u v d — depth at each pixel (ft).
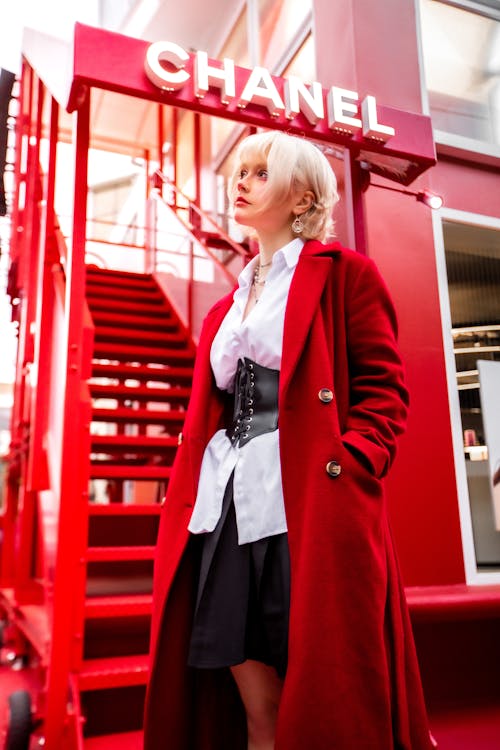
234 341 4.31
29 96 18.15
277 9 16.12
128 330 17.81
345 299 4.32
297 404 3.89
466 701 8.75
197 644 3.84
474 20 12.75
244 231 5.04
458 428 10.02
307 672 3.28
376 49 10.90
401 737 3.48
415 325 10.09
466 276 11.19
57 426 9.86
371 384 4.10
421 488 9.50
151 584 10.83
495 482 10.25
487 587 9.16
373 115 7.29
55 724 6.84
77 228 7.87
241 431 4.14
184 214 22.27
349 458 3.67
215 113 6.82
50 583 9.31
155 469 11.78
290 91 7.05
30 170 17.40
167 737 3.96
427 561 9.29
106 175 38.88
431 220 10.68
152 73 6.50
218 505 4.02
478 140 12.00
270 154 4.42
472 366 10.72
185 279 19.49
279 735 3.27
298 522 3.64
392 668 3.62
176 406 18.56
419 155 7.62
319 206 4.54
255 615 3.85
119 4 23.12
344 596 3.43
